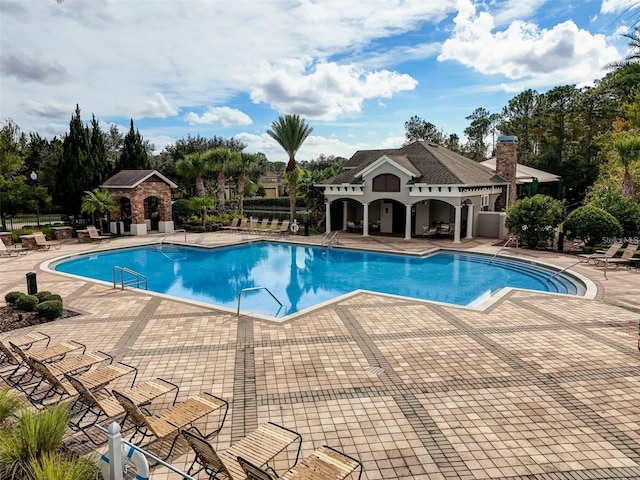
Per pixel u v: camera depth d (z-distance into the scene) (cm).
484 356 919
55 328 1124
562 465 566
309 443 620
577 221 2206
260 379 823
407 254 2348
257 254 2548
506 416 685
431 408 712
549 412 695
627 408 705
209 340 1031
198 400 661
